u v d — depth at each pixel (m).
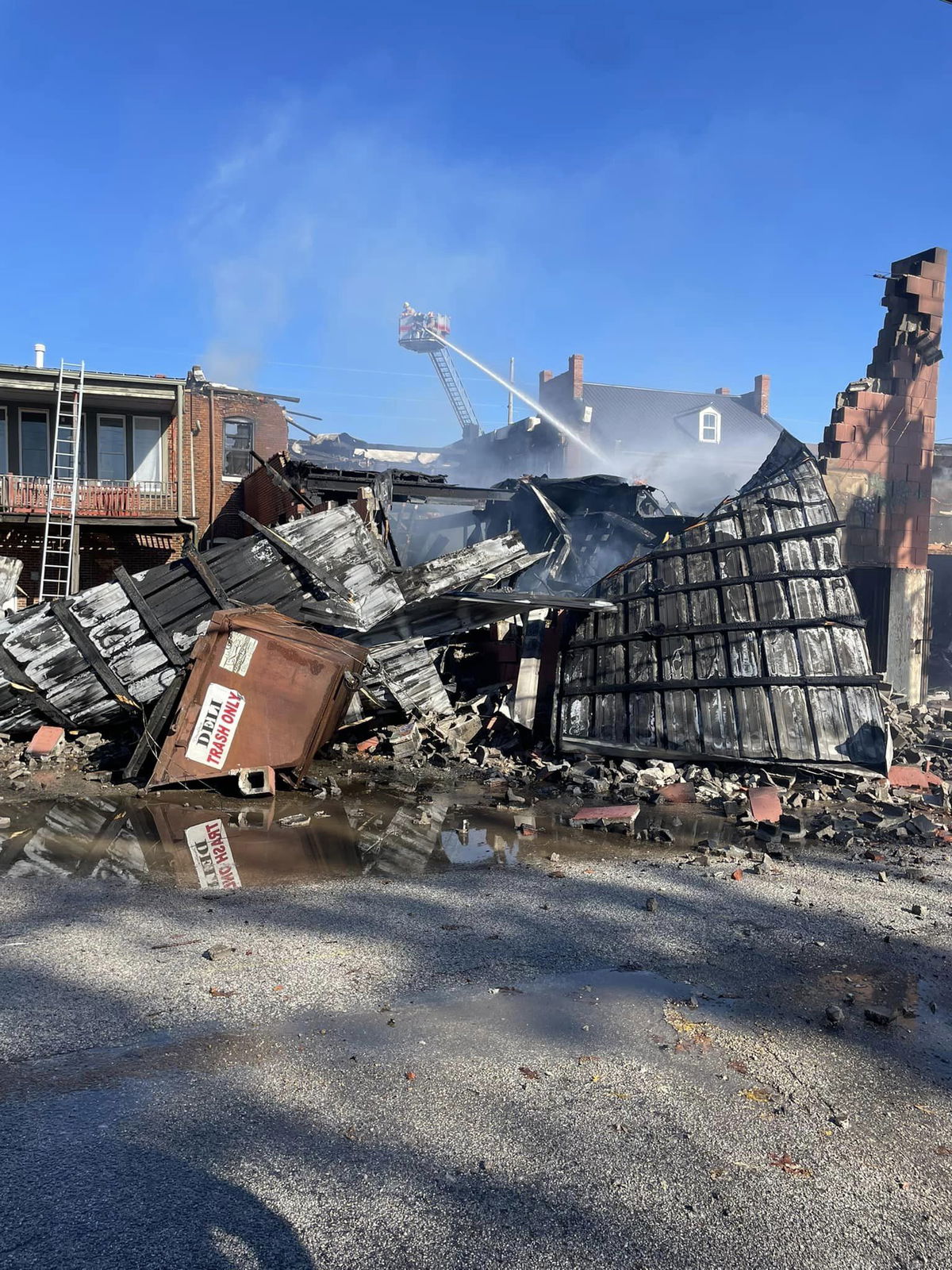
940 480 28.80
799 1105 3.93
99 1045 4.14
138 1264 2.84
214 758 9.47
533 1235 3.06
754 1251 3.05
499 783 10.43
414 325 88.06
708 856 7.61
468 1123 3.65
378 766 11.20
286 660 9.48
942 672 20.88
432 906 6.21
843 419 15.23
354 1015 4.54
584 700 11.88
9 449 22.58
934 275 15.62
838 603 11.43
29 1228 2.96
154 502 22.98
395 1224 3.07
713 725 11.05
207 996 4.68
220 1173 3.28
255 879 6.67
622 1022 4.59
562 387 54.56
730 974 5.27
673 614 11.88
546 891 6.61
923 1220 3.24
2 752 11.36
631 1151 3.54
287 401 24.75
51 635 11.65
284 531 12.20
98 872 6.74
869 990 5.13
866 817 8.87
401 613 12.30
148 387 22.05
